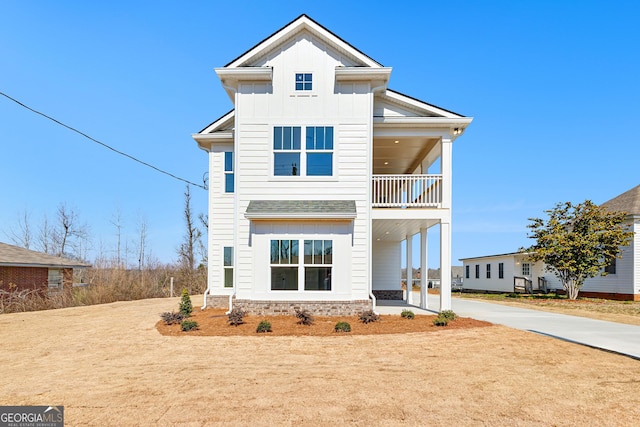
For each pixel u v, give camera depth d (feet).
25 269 65.57
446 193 39.99
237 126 38.27
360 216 37.60
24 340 29.17
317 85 38.55
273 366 21.12
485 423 14.03
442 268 39.47
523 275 90.48
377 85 38.96
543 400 16.15
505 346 25.46
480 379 18.79
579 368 20.59
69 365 22.03
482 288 108.88
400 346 25.53
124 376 19.62
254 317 35.42
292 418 14.44
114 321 37.42
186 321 31.94
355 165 38.06
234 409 15.28
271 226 37.19
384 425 13.87
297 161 38.19
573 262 65.87
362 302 36.47
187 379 18.98
